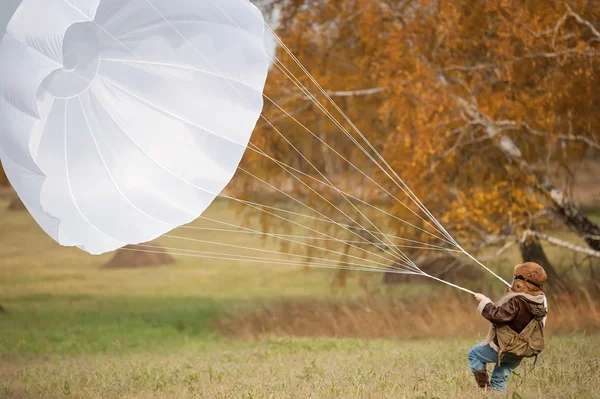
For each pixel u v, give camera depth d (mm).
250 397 13328
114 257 59125
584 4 26453
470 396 12242
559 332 25250
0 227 74812
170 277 54406
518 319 12359
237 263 58531
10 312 41219
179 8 16109
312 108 31875
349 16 31219
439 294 34469
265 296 45750
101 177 15859
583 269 36656
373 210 33438
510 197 29656
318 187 32969
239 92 16344
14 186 14281
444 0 27703
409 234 30734
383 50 29109
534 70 28562
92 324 37438
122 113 16359
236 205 33094
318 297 43062
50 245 67625
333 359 19750
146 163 16250
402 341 26688
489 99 27703
